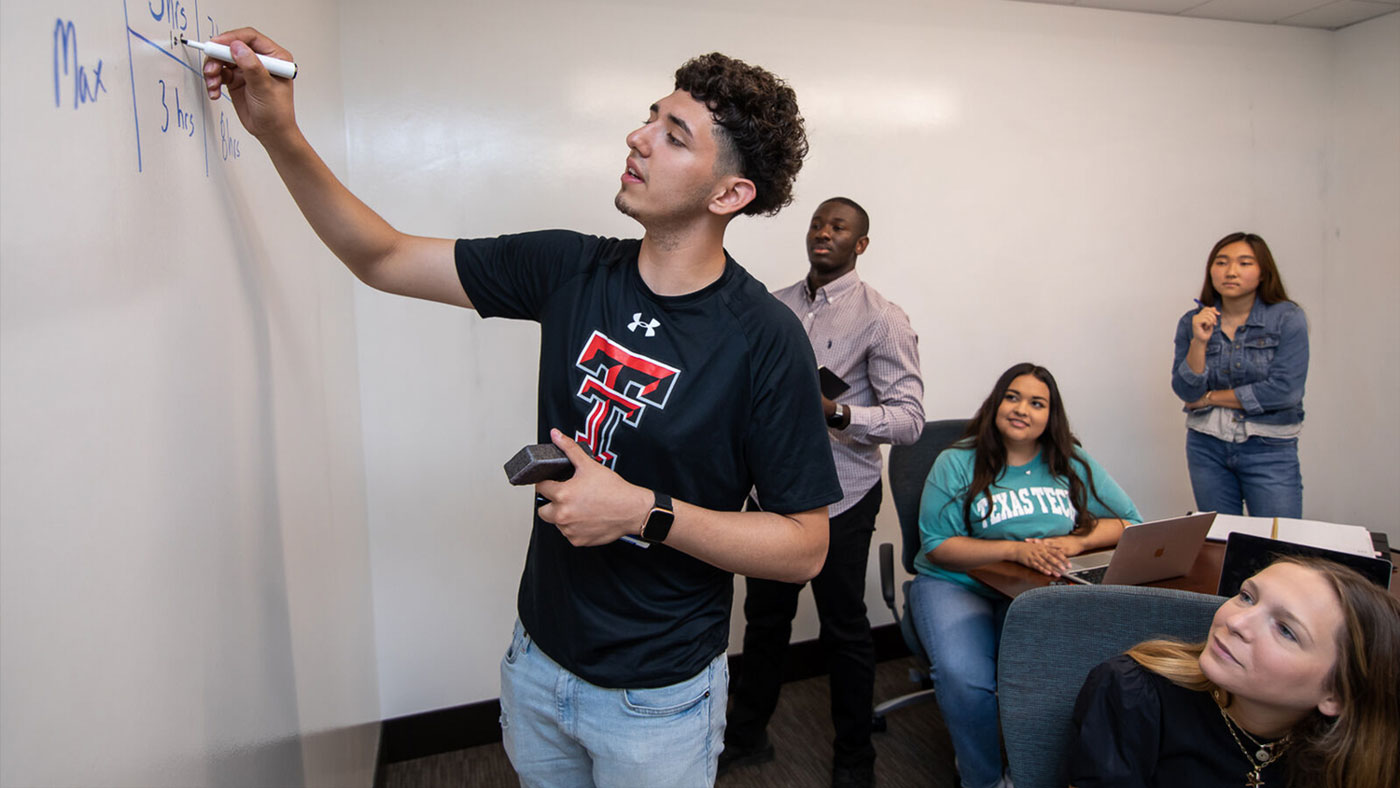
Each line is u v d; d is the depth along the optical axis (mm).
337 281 1823
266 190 1101
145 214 665
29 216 483
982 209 2893
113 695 580
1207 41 3191
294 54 1424
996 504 2004
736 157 971
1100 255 3096
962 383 2938
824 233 2119
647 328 1021
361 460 2139
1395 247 3285
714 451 1020
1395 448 3361
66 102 534
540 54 2287
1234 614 999
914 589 2115
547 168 2316
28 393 477
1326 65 3418
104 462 576
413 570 2307
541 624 1128
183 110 771
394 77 2162
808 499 1037
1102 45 3014
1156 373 3238
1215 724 1064
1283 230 3414
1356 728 943
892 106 2727
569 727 1113
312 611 1331
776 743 2367
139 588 632
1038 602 1232
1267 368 2764
